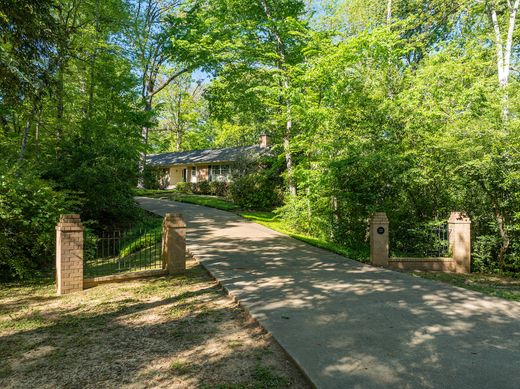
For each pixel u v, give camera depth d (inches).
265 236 499.5
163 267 323.0
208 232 525.3
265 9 679.1
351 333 173.5
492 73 625.3
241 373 139.2
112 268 353.4
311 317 195.8
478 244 354.9
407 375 132.8
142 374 139.5
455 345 160.1
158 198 1037.2
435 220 378.6
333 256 381.4
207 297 243.1
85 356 156.5
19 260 323.3
